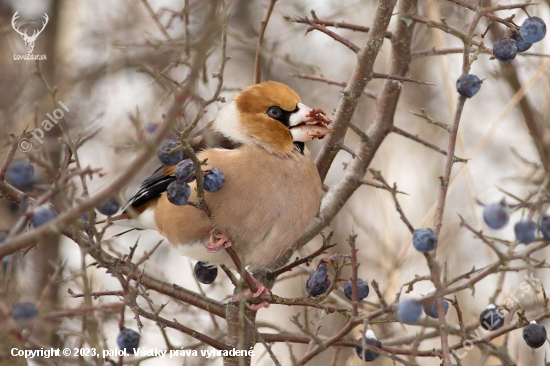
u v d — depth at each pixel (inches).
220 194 351.6
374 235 522.0
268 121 366.3
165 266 582.6
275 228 362.3
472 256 556.7
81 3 623.5
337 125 367.2
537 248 227.9
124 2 618.5
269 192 355.3
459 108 287.0
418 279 248.4
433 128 629.0
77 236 248.7
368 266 589.6
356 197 631.8
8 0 584.4
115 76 579.2
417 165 609.3
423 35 643.5
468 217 551.5
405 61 395.5
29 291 467.2
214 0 199.9
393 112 399.5
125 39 581.3
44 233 211.0
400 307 241.1
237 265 309.3
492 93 642.2
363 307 461.7
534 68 463.2
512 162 579.2
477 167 604.1
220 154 359.9
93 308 231.5
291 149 367.2
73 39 615.2
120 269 313.9
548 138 425.7
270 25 668.7
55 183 249.1
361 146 406.6
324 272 300.8
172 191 275.9
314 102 680.4
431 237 241.9
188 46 304.3
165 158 275.7
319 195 377.7
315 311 376.2
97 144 551.8
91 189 534.9
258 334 277.1
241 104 375.2
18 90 536.7
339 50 697.6
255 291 311.3
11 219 496.7
